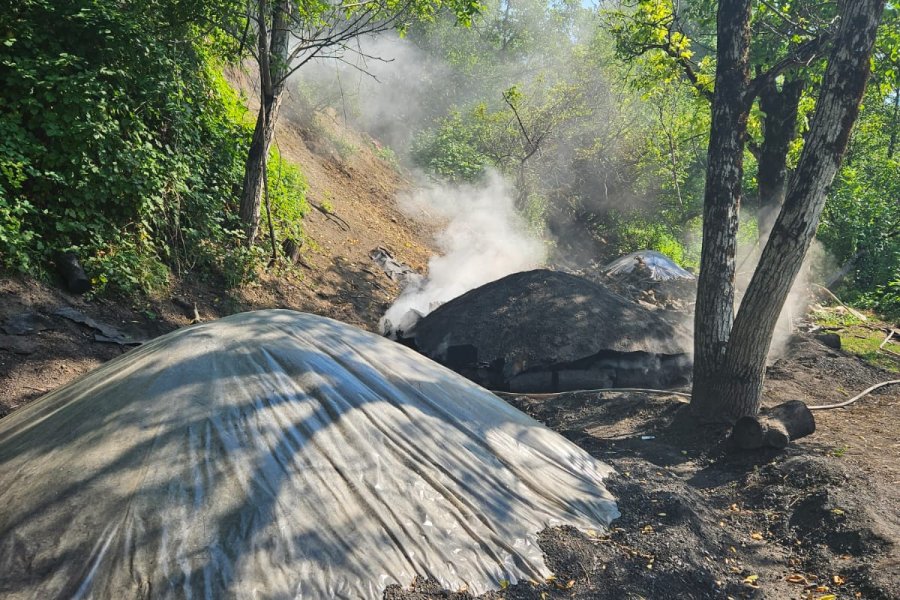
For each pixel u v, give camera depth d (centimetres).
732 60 710
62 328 718
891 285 1806
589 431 747
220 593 339
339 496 398
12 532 354
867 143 2345
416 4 1123
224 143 1104
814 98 1195
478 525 425
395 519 402
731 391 705
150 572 342
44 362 668
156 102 952
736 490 584
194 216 977
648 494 526
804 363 1036
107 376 466
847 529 475
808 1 1061
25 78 794
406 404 481
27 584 333
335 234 1396
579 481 518
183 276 927
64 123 799
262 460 398
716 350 720
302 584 353
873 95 1252
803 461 585
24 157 773
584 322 912
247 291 994
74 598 329
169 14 984
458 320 928
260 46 998
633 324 930
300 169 1517
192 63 1069
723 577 447
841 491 523
